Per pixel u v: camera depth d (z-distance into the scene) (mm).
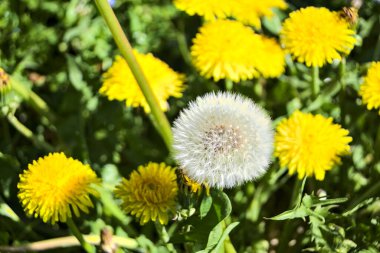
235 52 437
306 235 451
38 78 576
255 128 358
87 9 583
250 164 352
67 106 511
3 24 574
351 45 431
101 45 563
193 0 449
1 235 463
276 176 455
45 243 430
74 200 387
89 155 514
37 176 386
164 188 382
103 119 514
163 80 450
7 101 469
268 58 441
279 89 511
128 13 580
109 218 460
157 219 395
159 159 523
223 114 358
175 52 577
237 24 448
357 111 486
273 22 525
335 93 484
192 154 351
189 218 384
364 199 428
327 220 407
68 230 477
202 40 442
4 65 553
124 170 515
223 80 536
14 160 477
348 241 400
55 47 583
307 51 429
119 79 446
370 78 421
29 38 578
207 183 356
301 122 408
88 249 403
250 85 516
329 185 478
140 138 527
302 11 439
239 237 463
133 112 540
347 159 475
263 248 460
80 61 532
